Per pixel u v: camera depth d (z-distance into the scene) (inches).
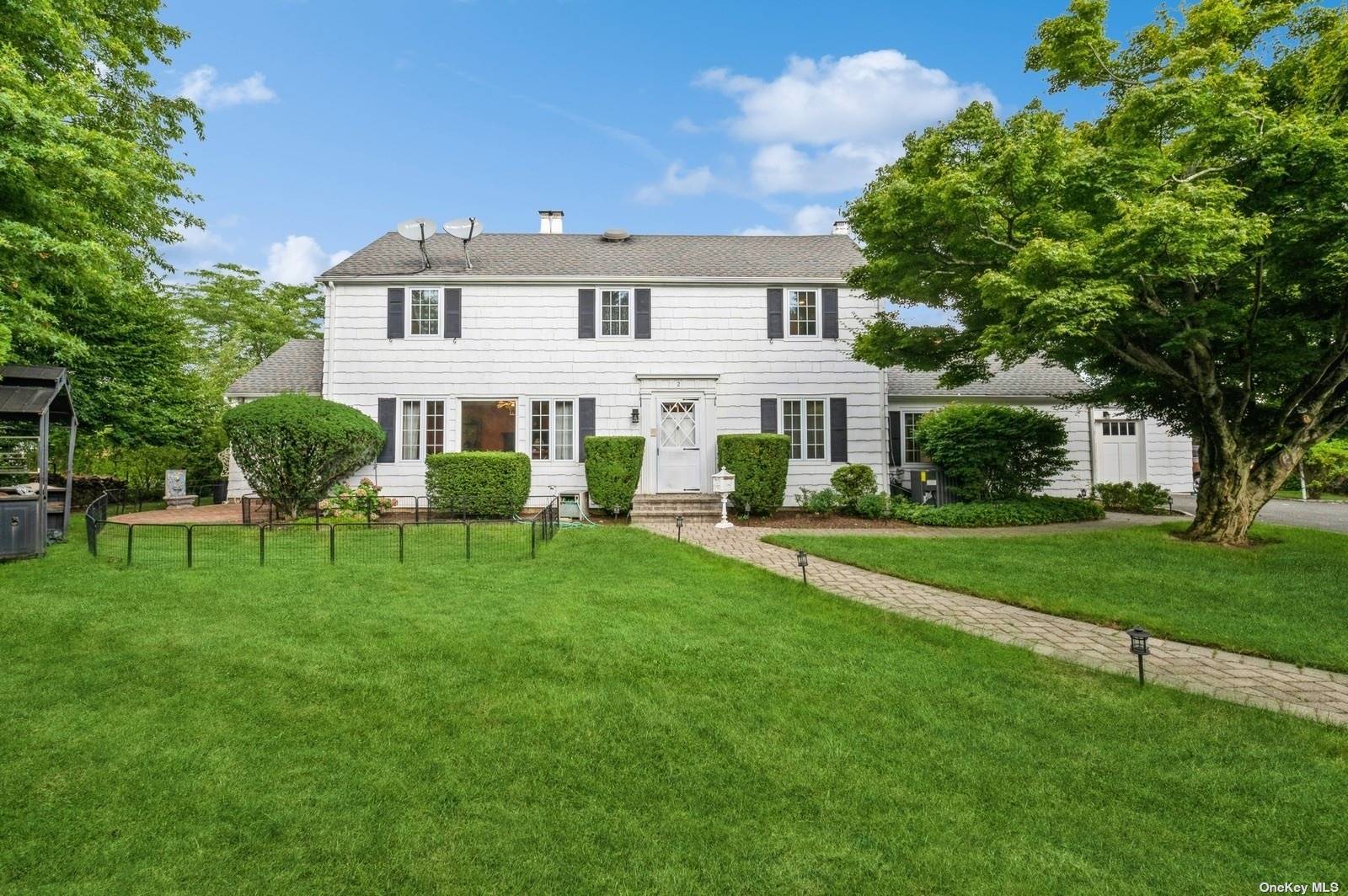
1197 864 105.8
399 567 324.2
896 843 110.1
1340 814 120.3
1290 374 398.3
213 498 693.9
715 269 629.9
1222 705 170.2
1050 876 102.3
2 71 309.7
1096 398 465.1
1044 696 175.3
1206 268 297.7
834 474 578.2
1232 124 303.1
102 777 127.6
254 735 146.7
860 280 446.3
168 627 221.5
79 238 386.0
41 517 340.8
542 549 379.2
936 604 274.2
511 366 603.8
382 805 119.6
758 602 270.7
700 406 609.9
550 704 166.2
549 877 100.7
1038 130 315.6
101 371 610.5
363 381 595.2
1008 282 310.5
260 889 97.2
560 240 714.8
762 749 143.3
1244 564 341.1
